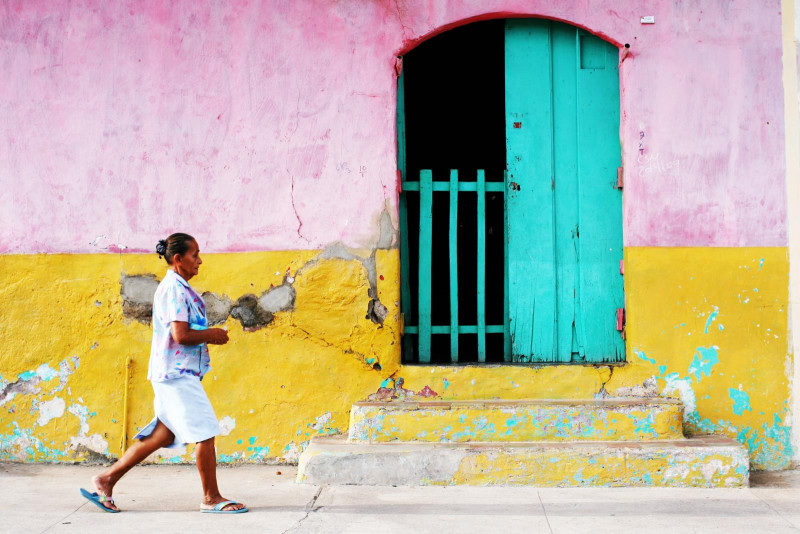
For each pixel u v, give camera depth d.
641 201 5.34
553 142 5.56
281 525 3.99
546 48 5.58
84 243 5.45
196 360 4.22
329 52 5.46
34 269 5.45
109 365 5.41
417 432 4.98
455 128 8.20
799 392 5.24
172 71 5.48
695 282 5.30
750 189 5.32
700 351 5.28
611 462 4.73
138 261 5.43
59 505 4.39
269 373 5.37
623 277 5.45
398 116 5.61
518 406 4.99
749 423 5.24
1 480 4.96
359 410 5.03
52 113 5.48
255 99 5.46
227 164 5.44
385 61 5.45
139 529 3.93
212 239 5.43
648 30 5.38
